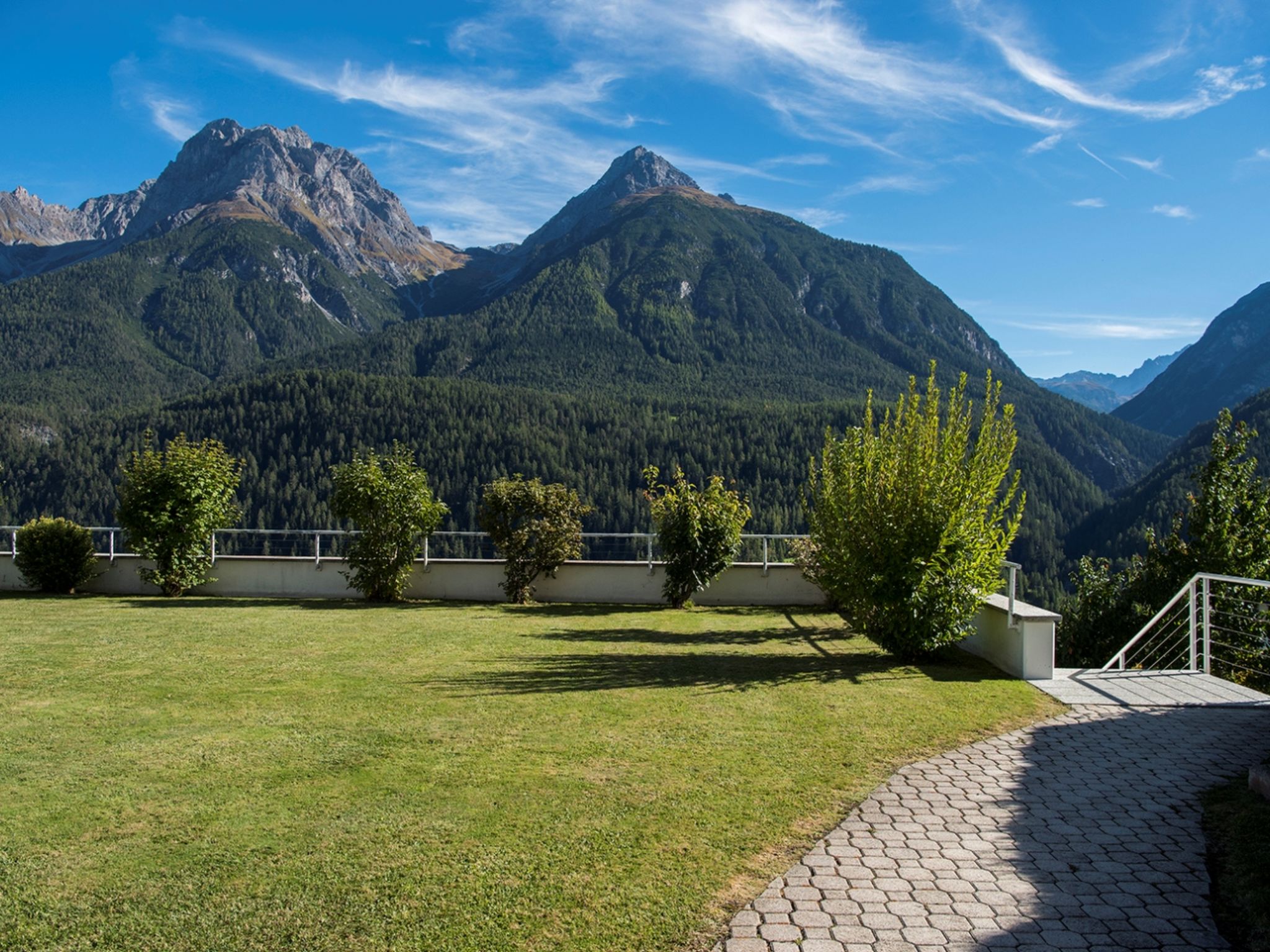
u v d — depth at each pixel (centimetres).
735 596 1203
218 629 905
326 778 418
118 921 281
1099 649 1495
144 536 1228
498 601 1228
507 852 334
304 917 284
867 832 366
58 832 351
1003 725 533
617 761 448
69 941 270
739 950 271
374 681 644
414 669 693
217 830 354
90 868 319
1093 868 335
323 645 810
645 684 636
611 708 561
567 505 1225
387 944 268
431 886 305
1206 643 711
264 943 269
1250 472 1316
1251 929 288
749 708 563
